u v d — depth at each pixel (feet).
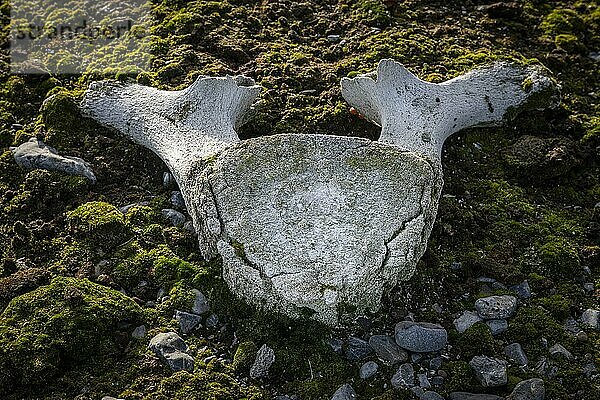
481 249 2.18
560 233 2.28
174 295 1.93
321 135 2.04
